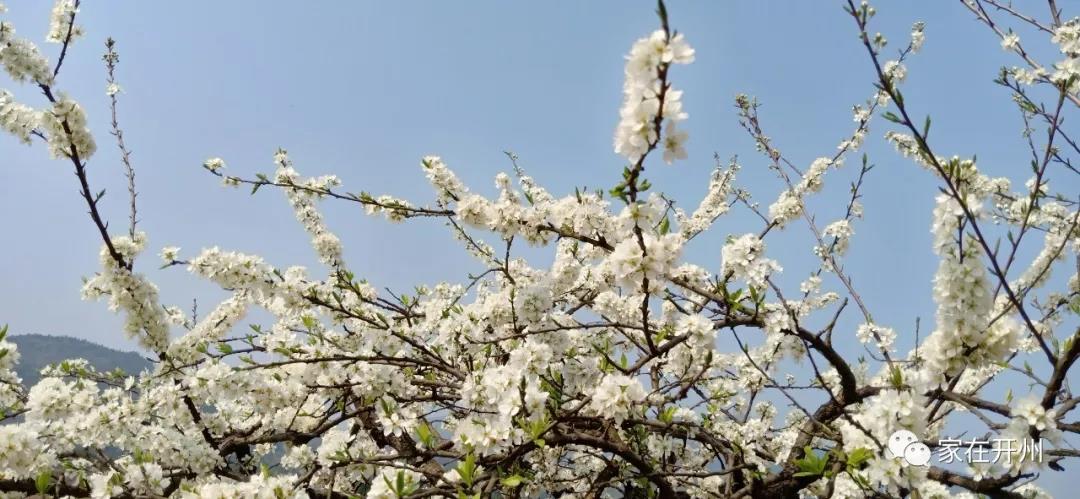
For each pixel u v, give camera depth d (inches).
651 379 238.7
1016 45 219.3
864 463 137.9
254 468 238.5
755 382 241.3
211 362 206.7
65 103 195.6
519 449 155.8
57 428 184.1
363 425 236.1
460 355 213.0
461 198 240.5
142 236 227.3
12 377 196.2
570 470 260.4
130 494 158.2
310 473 169.8
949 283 125.5
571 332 238.7
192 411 207.8
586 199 194.7
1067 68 198.5
